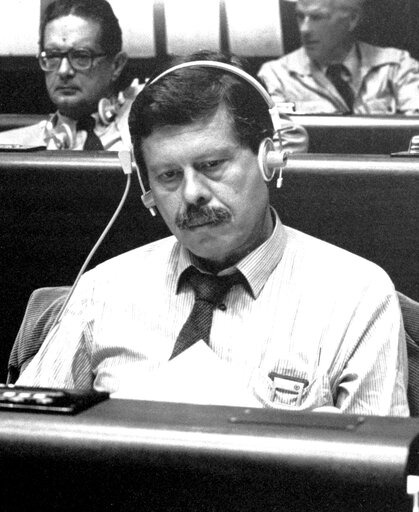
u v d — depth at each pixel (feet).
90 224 13.35
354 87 39.58
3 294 13.84
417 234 12.42
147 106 8.95
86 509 5.21
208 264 9.71
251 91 9.11
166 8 36.86
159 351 9.70
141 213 13.09
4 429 5.25
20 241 13.66
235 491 4.94
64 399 5.66
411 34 40.47
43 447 5.17
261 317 9.47
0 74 36.63
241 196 9.08
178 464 4.98
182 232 9.21
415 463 4.88
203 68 9.00
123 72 24.21
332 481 4.75
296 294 9.52
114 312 9.98
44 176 13.30
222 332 9.47
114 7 36.65
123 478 5.10
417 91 39.58
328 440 4.86
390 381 9.23
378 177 12.30
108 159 13.14
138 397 8.25
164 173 9.07
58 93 23.11
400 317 9.59
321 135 25.16
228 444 4.94
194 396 8.21
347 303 9.43
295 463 4.81
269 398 9.17
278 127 9.31
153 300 9.89
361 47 39.55
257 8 38.04
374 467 4.71
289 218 12.75
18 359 11.24
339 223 12.63
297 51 39.22
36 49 36.24
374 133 24.97
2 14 35.94
